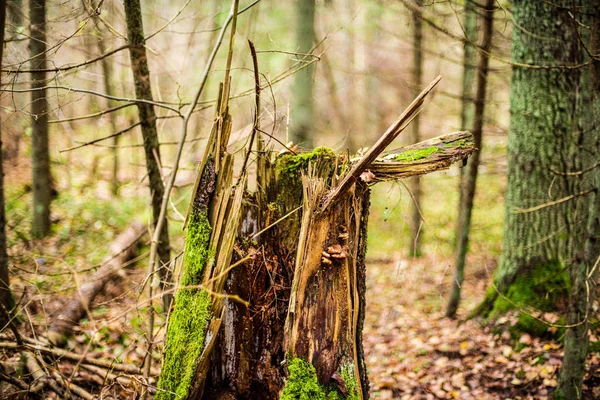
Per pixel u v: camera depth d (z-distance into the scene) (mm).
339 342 3141
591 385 4891
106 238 8906
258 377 3354
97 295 6652
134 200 10656
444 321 7113
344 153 3365
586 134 5293
